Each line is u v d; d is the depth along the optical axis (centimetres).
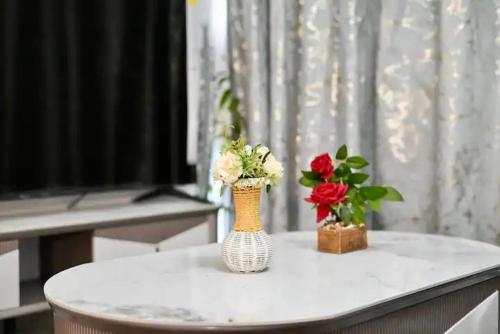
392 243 235
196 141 346
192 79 346
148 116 317
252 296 165
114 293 169
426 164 293
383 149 302
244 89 334
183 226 304
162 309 154
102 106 303
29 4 279
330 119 313
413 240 240
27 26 279
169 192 342
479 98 279
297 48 324
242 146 193
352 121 300
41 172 286
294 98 327
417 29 290
